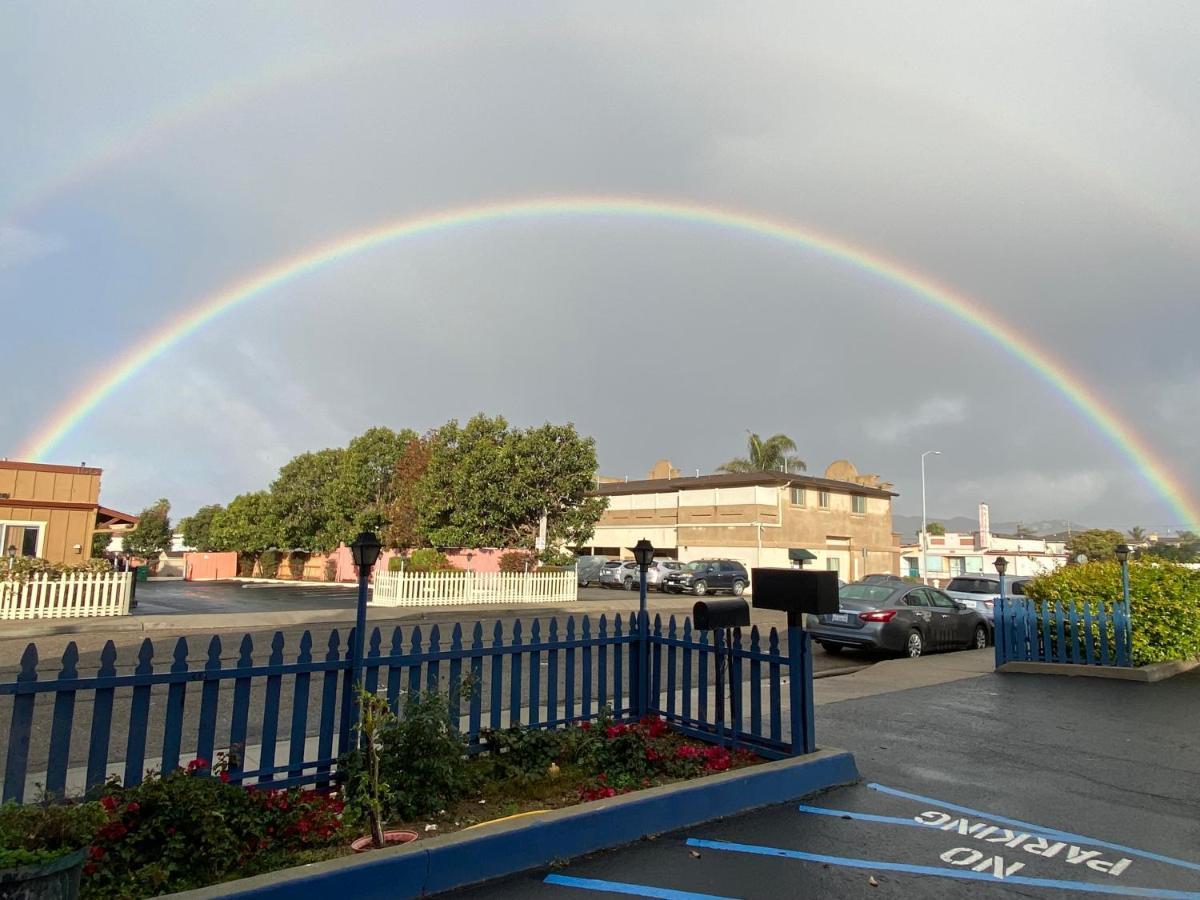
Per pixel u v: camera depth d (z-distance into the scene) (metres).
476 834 4.26
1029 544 82.31
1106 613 12.04
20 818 3.19
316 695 9.88
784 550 46.06
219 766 4.62
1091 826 5.25
